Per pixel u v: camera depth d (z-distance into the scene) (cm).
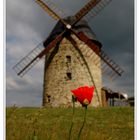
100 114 2012
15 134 485
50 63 2905
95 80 2856
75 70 2809
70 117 1841
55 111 2033
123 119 1811
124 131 1384
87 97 332
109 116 1923
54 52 2883
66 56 2830
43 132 509
